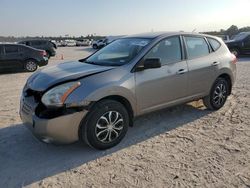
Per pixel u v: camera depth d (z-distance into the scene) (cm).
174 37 501
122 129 423
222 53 587
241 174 339
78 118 375
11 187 325
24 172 356
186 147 416
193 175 340
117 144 425
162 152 401
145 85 439
